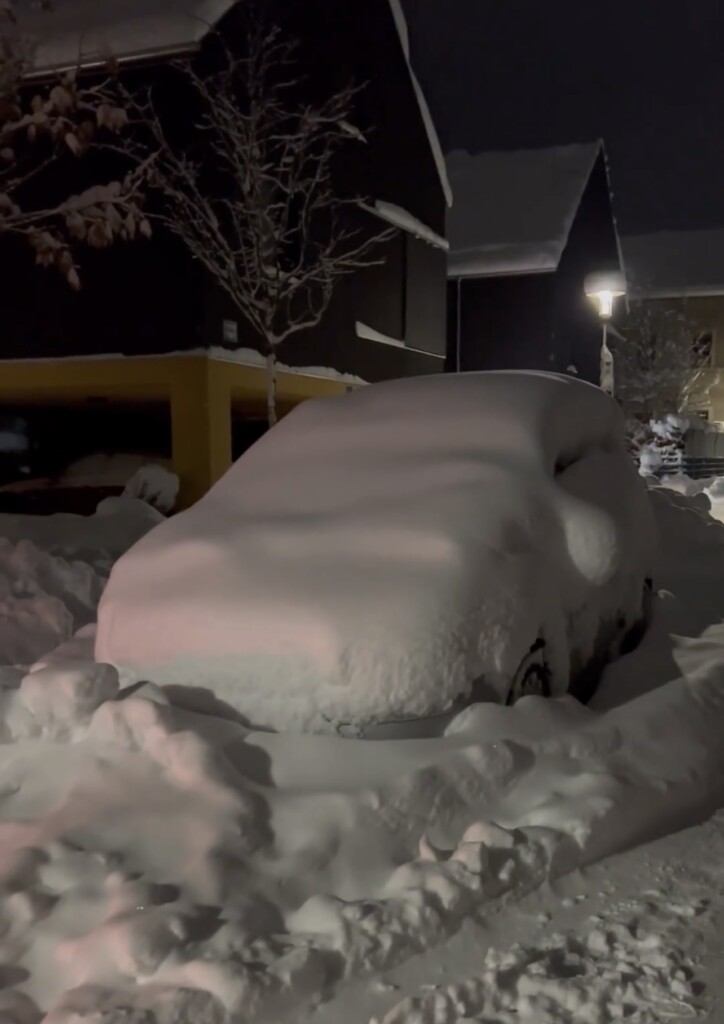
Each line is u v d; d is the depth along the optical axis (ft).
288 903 9.20
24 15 37.70
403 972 8.51
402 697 10.98
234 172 37.91
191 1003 7.77
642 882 10.00
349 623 11.12
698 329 129.80
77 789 10.66
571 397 15.60
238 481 14.74
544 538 13.00
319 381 46.85
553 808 10.62
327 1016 7.98
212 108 36.29
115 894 9.02
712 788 12.15
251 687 11.50
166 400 45.03
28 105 36.76
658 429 95.40
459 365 80.38
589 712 12.57
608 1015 7.80
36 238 28.91
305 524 12.82
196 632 11.85
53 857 9.60
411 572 11.59
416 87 57.93
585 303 90.68
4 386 40.04
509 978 8.27
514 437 13.98
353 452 14.43
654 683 14.03
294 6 43.47
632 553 15.97
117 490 45.39
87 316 38.42
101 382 38.37
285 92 43.06
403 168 56.95
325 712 11.14
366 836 9.86
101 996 8.01
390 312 55.83
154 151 36.37
